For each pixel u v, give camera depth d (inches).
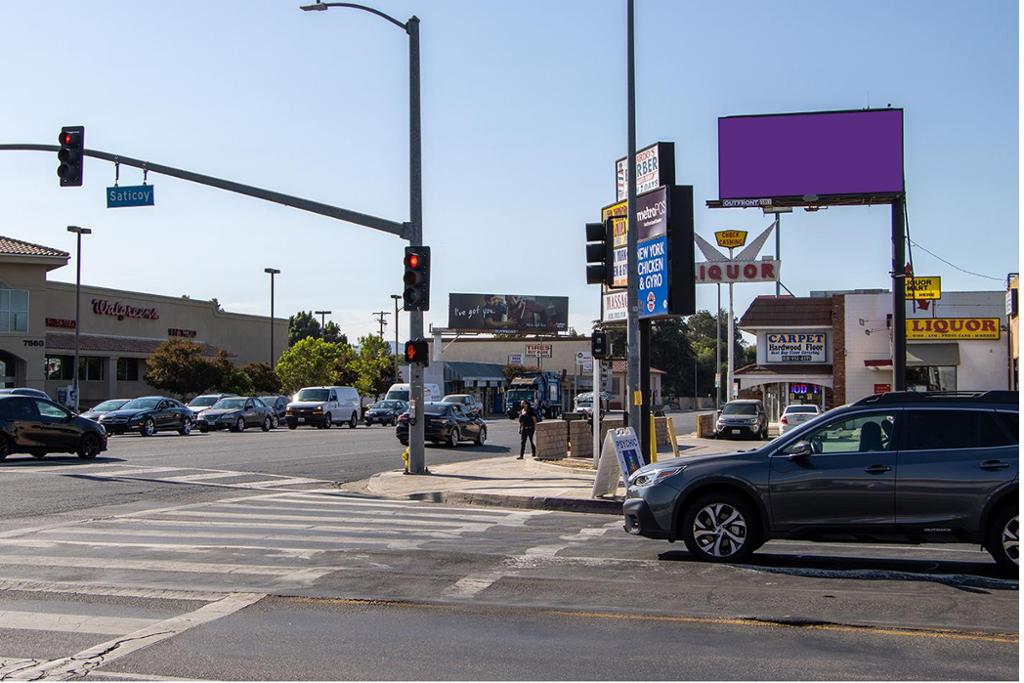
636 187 840.9
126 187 870.4
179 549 460.8
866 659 273.0
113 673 261.4
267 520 568.4
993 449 392.8
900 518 397.4
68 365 2436.0
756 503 417.4
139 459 1015.0
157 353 2347.4
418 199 889.5
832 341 1899.6
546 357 3882.9
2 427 938.7
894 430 406.9
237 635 302.7
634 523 436.8
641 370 888.3
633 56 775.7
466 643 292.2
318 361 2938.0
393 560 431.5
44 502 644.7
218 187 868.0
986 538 389.1
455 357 4030.5
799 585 374.6
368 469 959.0
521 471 920.3
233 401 1806.1
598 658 274.8
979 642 290.8
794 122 1041.5
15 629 311.0
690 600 348.5
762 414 1701.5
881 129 1019.3
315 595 359.9
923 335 1736.0
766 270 1866.4
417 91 889.5
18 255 2110.0
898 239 994.7
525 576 394.3
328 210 874.8
